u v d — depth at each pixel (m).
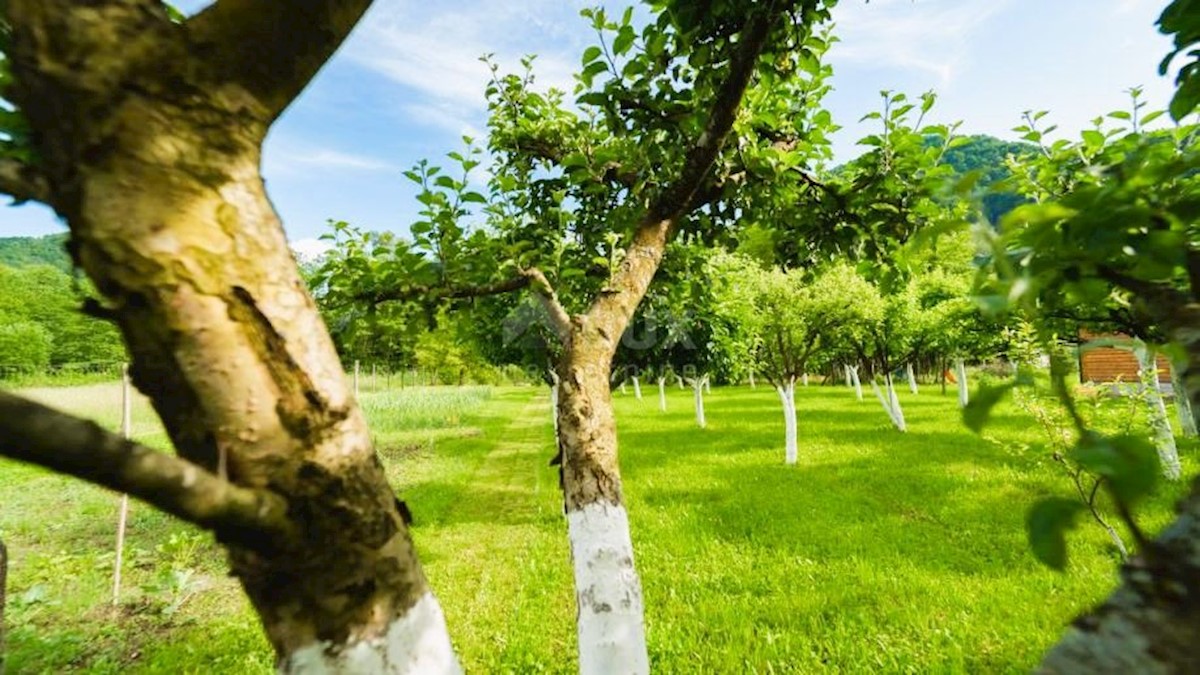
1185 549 0.55
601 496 2.18
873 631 4.77
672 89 2.84
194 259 0.82
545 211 4.00
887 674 4.19
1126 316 2.84
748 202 3.31
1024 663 4.19
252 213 0.90
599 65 2.74
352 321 3.16
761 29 2.06
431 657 1.01
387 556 0.98
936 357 31.86
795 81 3.33
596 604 2.07
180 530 8.80
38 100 0.81
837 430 16.77
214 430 0.84
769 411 23.28
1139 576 0.57
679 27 2.36
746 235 3.63
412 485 11.48
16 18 0.81
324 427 0.91
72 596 6.01
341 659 0.91
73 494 11.09
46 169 0.83
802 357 12.42
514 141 4.05
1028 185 3.08
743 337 11.80
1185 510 0.58
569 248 3.80
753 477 10.91
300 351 0.91
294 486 0.87
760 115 2.84
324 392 0.92
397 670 0.95
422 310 3.25
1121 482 0.52
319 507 0.89
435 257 3.05
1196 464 9.12
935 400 24.80
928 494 8.98
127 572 6.86
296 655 0.91
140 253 0.80
